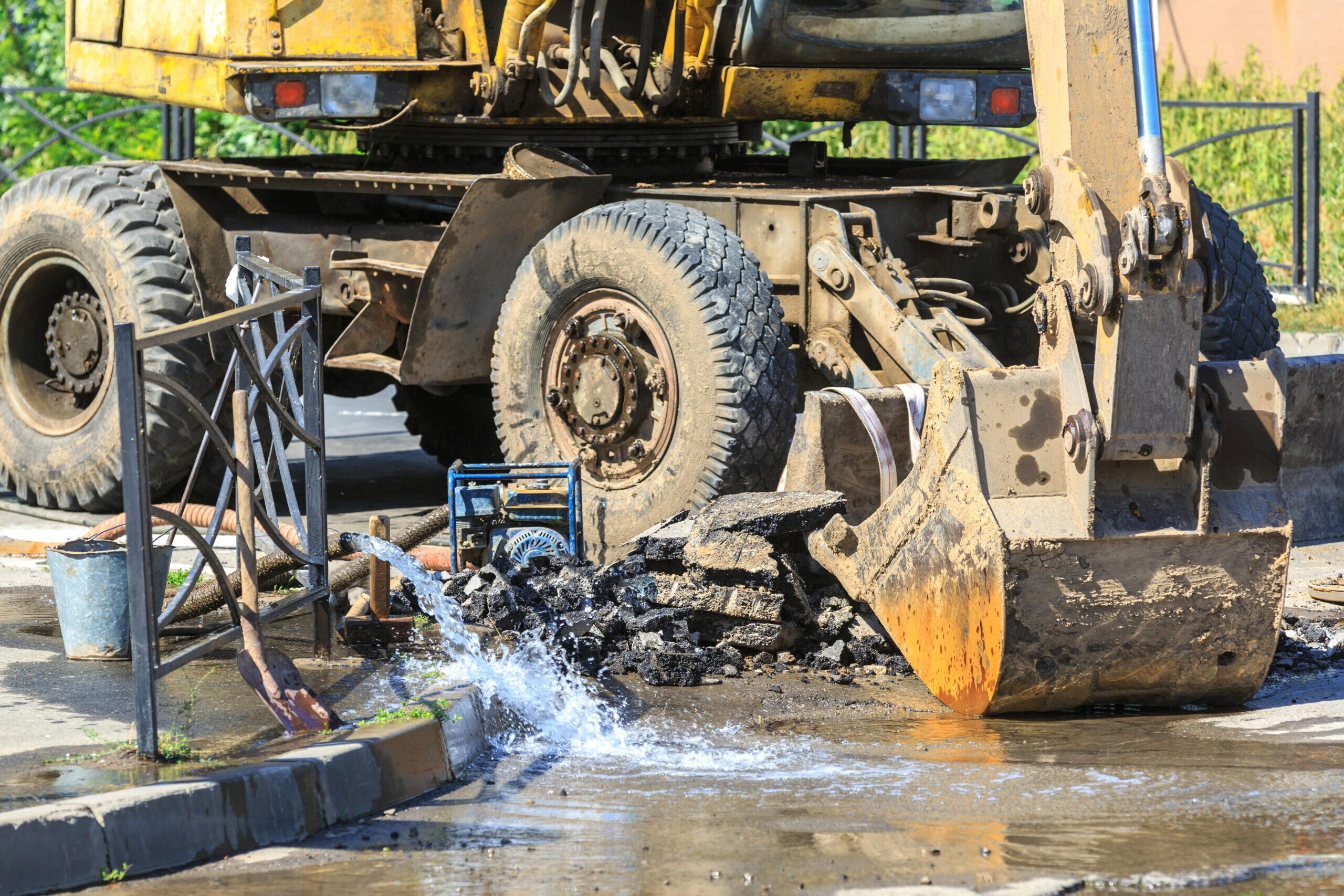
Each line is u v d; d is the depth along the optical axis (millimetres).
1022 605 15656
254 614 14664
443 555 20250
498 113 25062
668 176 27719
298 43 24531
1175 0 50156
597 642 17875
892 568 17219
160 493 26906
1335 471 24688
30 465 26984
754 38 25266
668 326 21500
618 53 25422
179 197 26594
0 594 21016
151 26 26438
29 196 27219
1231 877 11531
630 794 13688
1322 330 36875
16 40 63500
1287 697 17062
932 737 15531
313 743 13594
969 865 11773
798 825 12719
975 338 20828
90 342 26844
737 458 21094
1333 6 46906
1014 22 26578
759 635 18266
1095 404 15945
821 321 22250
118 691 15820
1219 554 16047
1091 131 16016
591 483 22625
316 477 16250
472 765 14648
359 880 11672
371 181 24391
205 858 12141
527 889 11406
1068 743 15281
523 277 23234
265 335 25859
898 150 44000
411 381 23672
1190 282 15398
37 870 11398
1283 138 47406
